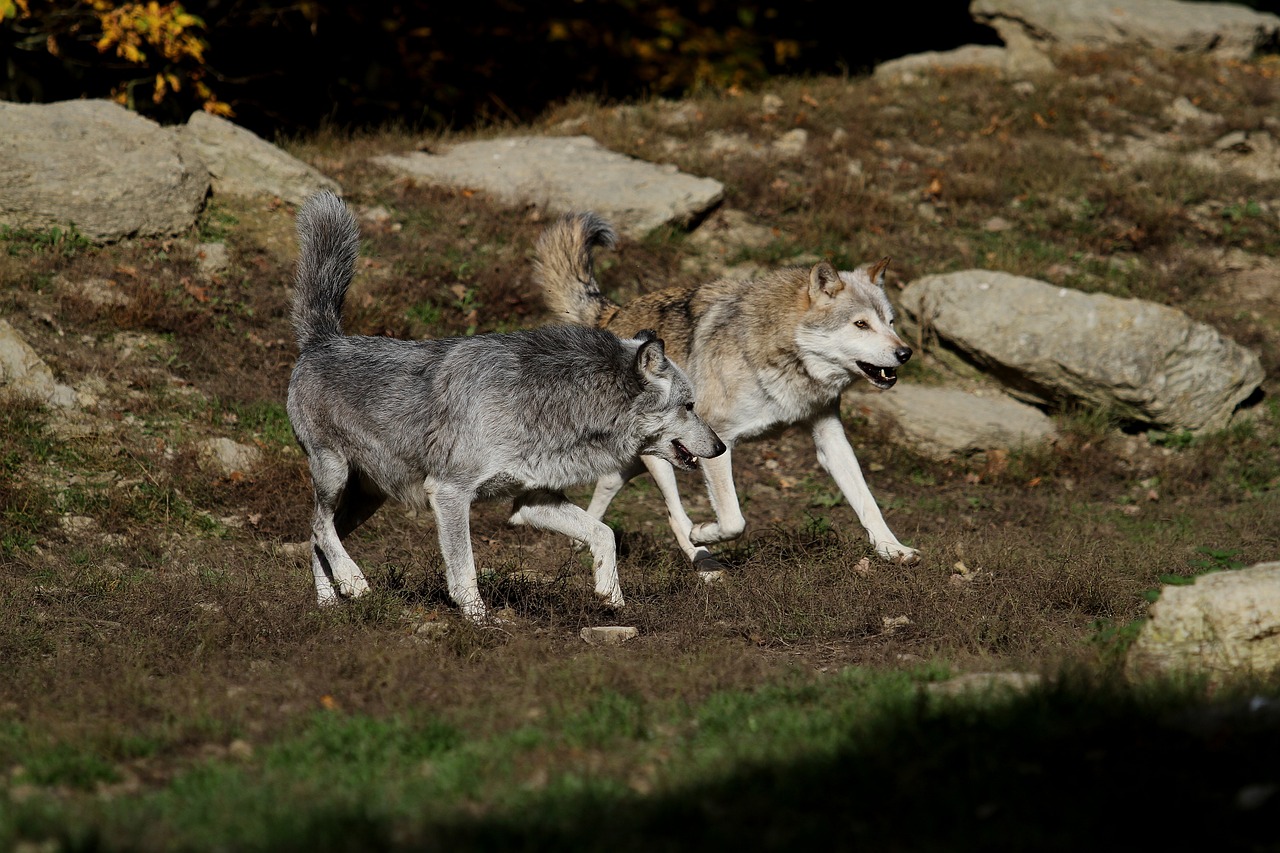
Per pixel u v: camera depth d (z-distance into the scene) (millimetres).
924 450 35781
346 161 44531
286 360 34188
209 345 33562
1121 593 22328
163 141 38188
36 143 35938
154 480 27859
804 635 20734
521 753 14055
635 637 20609
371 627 20156
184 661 18422
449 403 20734
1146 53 58844
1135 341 36688
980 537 28328
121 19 45000
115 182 36312
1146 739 13578
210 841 11531
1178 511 32031
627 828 11719
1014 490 34031
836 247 43438
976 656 18734
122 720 15625
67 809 12320
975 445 35562
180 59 48406
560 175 44594
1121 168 49688
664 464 26625
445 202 42812
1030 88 54750
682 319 27375
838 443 26859
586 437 21375
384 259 39188
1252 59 62156
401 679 17031
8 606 20969
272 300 36156
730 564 26203
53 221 35438
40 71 51562
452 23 62219
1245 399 37750
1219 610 16578
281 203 39719
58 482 27156
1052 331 37094
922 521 30953
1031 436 35938
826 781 12734
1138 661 16938
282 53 58500
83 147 36562
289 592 22422
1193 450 36438
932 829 11625
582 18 65062
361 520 23828
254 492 28516
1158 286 43250
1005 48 63031
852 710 15180
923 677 17078
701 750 14070
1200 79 56312
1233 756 13078
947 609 21109
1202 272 44344
